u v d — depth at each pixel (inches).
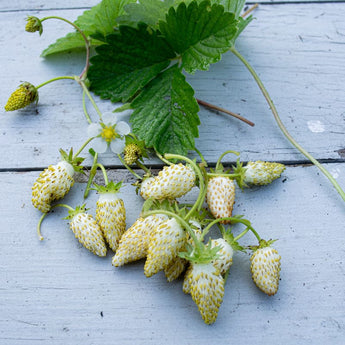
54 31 11.8
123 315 8.9
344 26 11.9
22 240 9.5
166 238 8.4
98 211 9.2
